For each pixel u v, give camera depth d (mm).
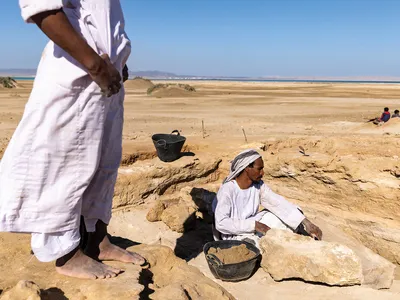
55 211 2375
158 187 7133
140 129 15023
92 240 2916
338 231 5820
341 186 6312
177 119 18469
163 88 35562
